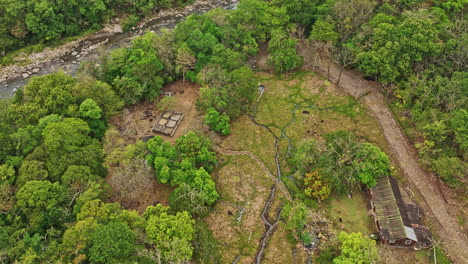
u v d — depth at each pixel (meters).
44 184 46.38
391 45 65.75
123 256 39.19
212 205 53.62
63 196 46.75
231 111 65.56
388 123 64.62
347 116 66.88
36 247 41.56
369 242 43.25
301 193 54.38
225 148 62.50
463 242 47.59
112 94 63.66
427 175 55.72
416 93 63.31
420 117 59.59
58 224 45.28
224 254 47.78
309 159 54.09
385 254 44.84
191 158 54.59
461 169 51.09
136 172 51.69
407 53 66.19
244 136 64.50
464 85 58.38
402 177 55.69
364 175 51.78
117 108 64.31
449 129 55.22
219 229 50.62
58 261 38.81
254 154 61.41
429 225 49.53
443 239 47.94
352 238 43.47
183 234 44.75
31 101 59.19
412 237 45.56
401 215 48.25
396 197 50.62
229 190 55.75
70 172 48.84
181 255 42.38
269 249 48.25
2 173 48.12
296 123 66.50
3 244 41.41
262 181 57.00
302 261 46.75
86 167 50.41
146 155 54.62
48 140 51.06
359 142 60.88
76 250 40.28
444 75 65.56
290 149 61.88
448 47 66.00
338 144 55.03
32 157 50.47
